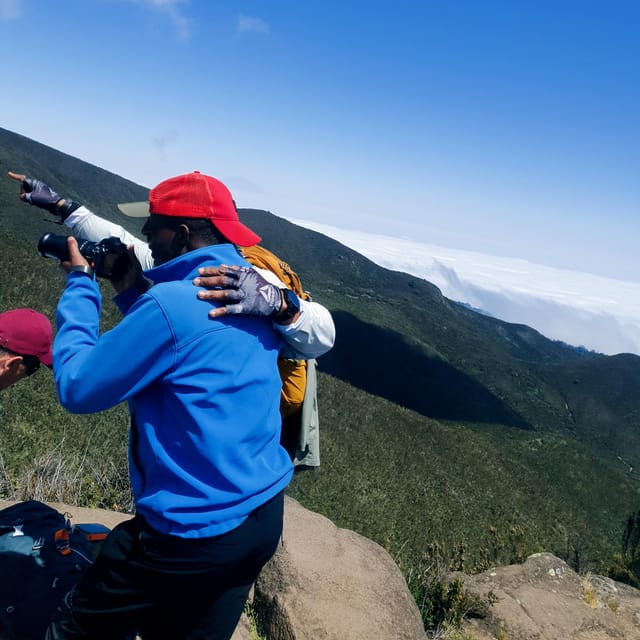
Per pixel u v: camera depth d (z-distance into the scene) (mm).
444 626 5449
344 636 3576
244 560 1818
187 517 1700
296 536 4293
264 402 1855
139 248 2553
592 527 69625
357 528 30641
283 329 1948
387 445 53031
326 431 48281
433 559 6492
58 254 1923
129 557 1753
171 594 1780
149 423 1764
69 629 1879
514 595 6035
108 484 5320
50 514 2430
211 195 1943
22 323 2182
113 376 1673
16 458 7004
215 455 1721
